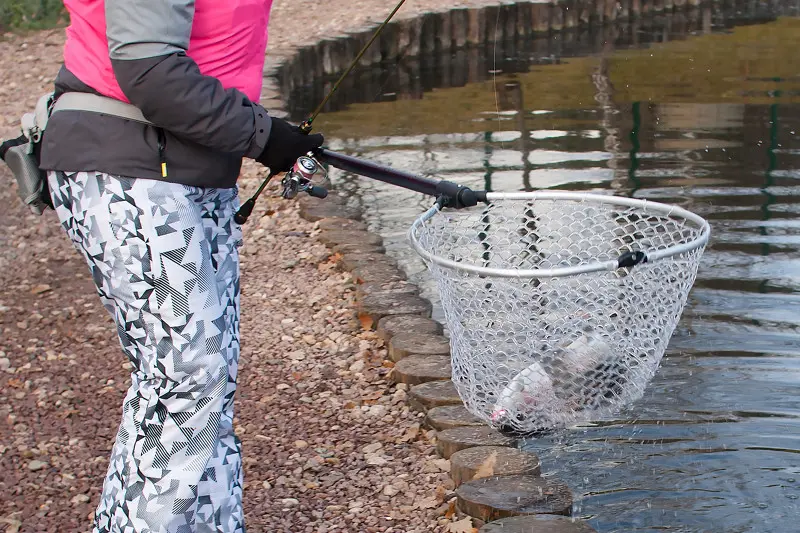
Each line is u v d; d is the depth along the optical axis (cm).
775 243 587
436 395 398
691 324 484
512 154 820
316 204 670
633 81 1145
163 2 217
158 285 237
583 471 359
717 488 349
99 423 393
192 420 243
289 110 964
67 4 238
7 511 331
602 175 739
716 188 699
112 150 232
